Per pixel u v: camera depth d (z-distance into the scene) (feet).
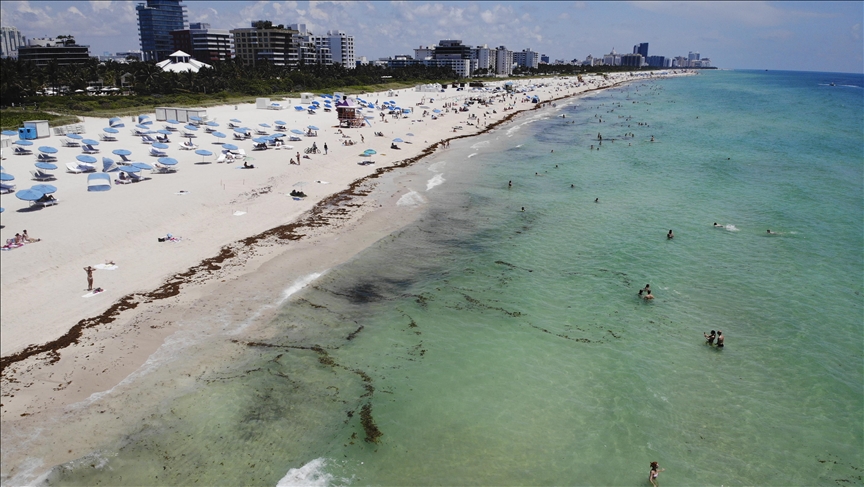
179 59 511.40
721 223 135.64
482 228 130.52
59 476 53.26
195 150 184.44
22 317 78.33
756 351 80.59
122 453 56.59
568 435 63.21
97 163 160.66
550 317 89.61
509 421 65.05
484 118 358.84
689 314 91.25
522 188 168.86
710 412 67.67
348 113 267.80
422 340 81.46
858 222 136.05
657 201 154.92
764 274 106.42
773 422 65.98
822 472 58.44
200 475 54.75
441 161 209.36
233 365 72.28
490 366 75.77
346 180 169.37
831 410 68.23
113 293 87.45
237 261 103.65
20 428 58.65
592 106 467.93
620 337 83.97
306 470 56.24
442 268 107.14
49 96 299.58
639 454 60.64
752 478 57.52
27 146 177.58
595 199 156.76
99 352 72.33
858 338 84.17
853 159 216.74
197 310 84.94
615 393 70.69
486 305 92.84
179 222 119.44
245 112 300.20
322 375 71.72
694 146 247.91
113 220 114.93
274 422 62.64
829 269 108.68
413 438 61.72
